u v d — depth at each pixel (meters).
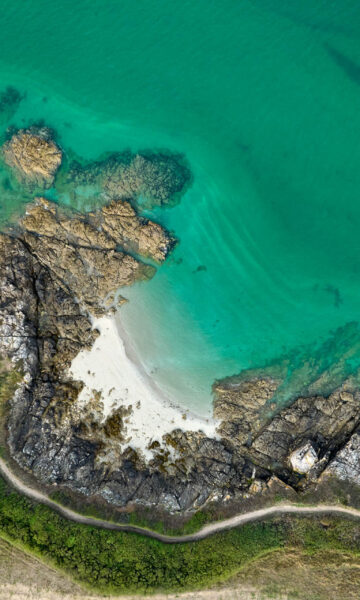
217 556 30.11
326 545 30.30
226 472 32.28
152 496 31.56
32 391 32.78
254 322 34.91
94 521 30.70
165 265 35.09
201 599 29.47
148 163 34.56
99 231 34.62
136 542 30.28
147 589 29.19
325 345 34.47
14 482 30.91
